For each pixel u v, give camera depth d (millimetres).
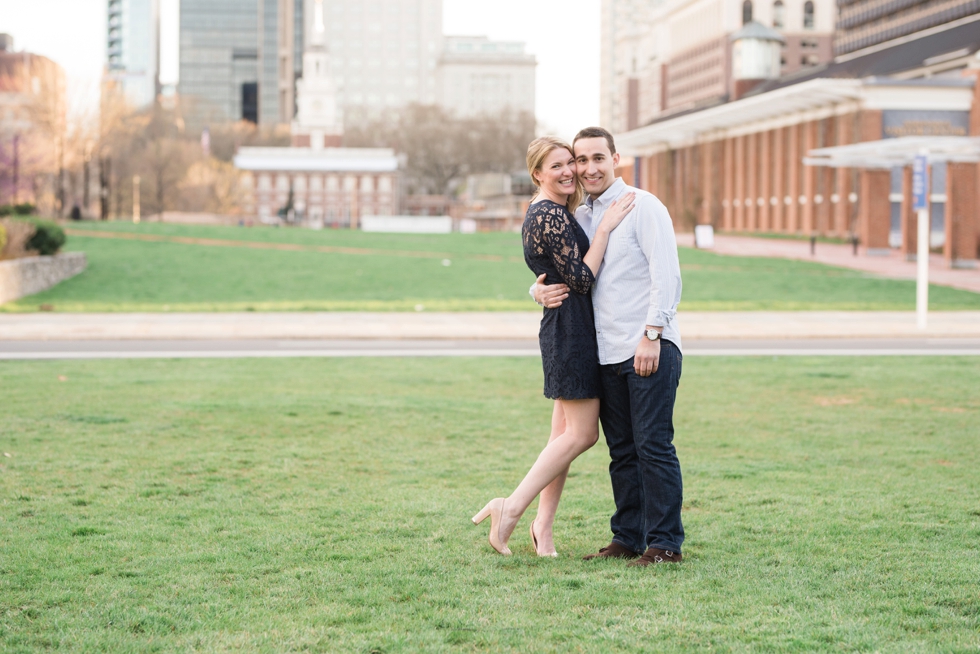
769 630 3920
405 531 5629
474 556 5125
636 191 5137
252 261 44594
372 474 7281
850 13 100312
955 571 4738
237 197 115188
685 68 142875
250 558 5043
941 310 26469
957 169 40938
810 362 15125
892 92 56281
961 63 58125
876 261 45469
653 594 4418
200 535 5488
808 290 32906
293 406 10531
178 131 144000
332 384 12656
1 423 9297
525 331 20734
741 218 76438
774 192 71688
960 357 15844
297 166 127375
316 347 18266
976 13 80875
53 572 4746
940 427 9344
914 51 66250
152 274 39219
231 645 3785
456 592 4469
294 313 25609
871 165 47500
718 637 3846
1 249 31547
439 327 21656
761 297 30781
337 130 139375
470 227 93562
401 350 17656
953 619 4043
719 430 9234
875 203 48625
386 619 4090
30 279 31641
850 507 6164
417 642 3811
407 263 44938
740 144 76500
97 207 97188
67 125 72250
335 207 128250
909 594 4398
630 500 5270
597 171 5160
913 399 11148
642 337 5000
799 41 125250
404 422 9602
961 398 11203
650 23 160625
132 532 5531
